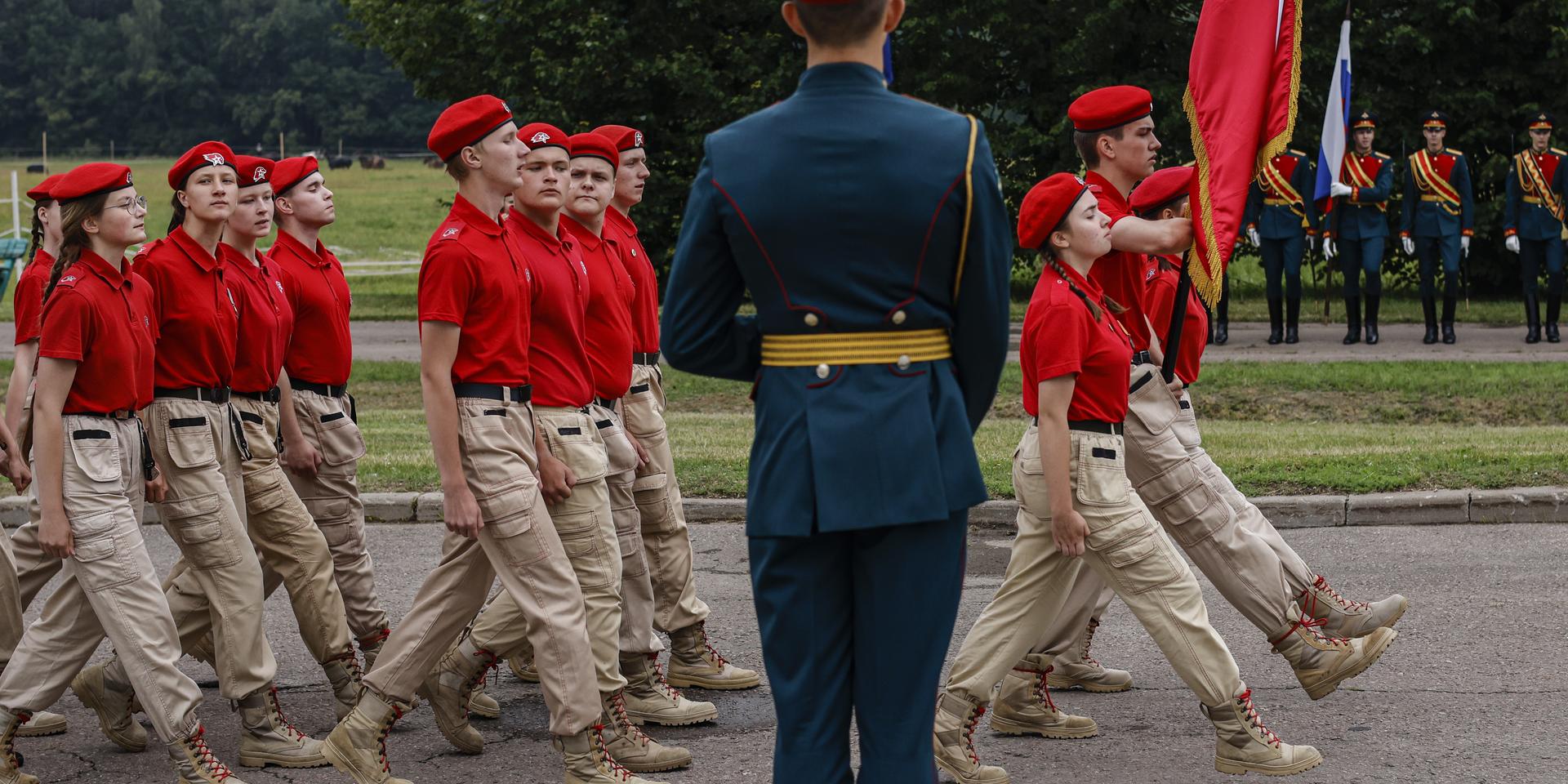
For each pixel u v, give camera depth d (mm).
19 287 5992
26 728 5934
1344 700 5961
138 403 5262
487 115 5105
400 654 5227
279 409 6480
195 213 5605
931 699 3467
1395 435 11281
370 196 57250
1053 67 24031
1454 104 23453
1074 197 4852
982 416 3641
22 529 5863
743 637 7082
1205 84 5520
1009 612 5133
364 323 23359
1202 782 5203
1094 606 5879
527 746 5777
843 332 3389
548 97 24844
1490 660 6383
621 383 6082
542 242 5352
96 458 5094
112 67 128000
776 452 3428
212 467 5516
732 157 3404
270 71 127750
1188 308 5801
